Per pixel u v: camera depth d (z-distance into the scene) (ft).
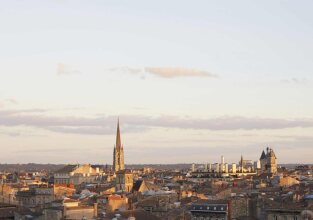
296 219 630.33
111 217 640.99
